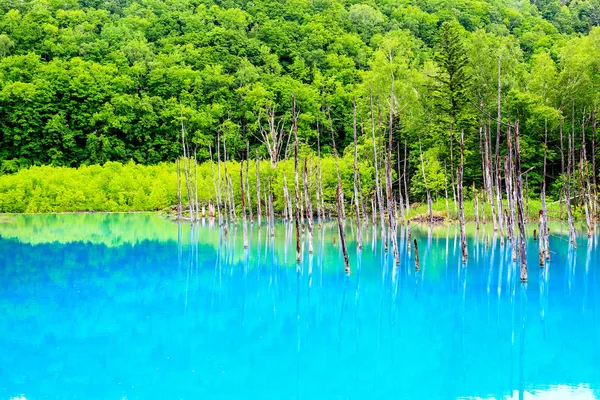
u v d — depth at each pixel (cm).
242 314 2645
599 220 5716
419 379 1888
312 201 6850
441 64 6994
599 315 2619
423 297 2966
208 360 2045
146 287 3183
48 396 1712
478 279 3366
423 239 5081
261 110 9769
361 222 6750
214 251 4494
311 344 2236
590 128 6419
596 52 6894
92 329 2383
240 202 7262
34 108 10181
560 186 6044
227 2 14862
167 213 7881
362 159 6806
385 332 2381
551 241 4772
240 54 12388
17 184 8056
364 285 3234
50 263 3897
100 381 1841
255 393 1753
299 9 14438
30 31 12050
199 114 10506
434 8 14625
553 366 2006
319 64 12244
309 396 1733
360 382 1844
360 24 14038
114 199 8450
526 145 6431
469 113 6700
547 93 7019
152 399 1698
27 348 2136
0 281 3297
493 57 7381
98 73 10831
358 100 8700
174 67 11456
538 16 14212
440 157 6894
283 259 4116
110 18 14000
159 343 2219
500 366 1986
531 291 3064
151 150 10419
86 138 10388
